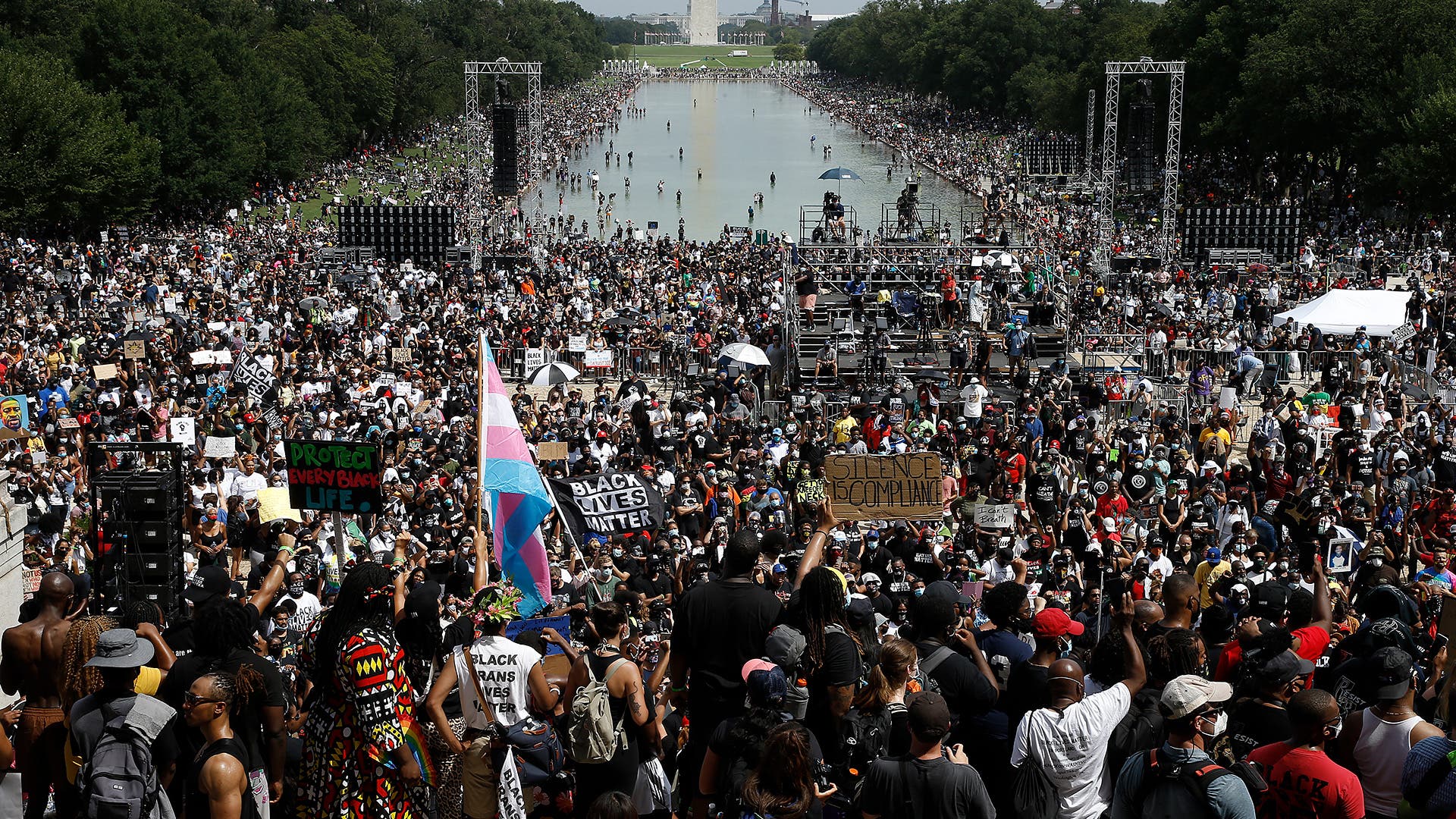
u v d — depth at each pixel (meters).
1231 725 10.84
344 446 15.91
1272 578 20.72
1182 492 28.38
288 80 121.88
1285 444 34.97
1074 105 130.12
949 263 58.19
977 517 24.30
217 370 43.91
